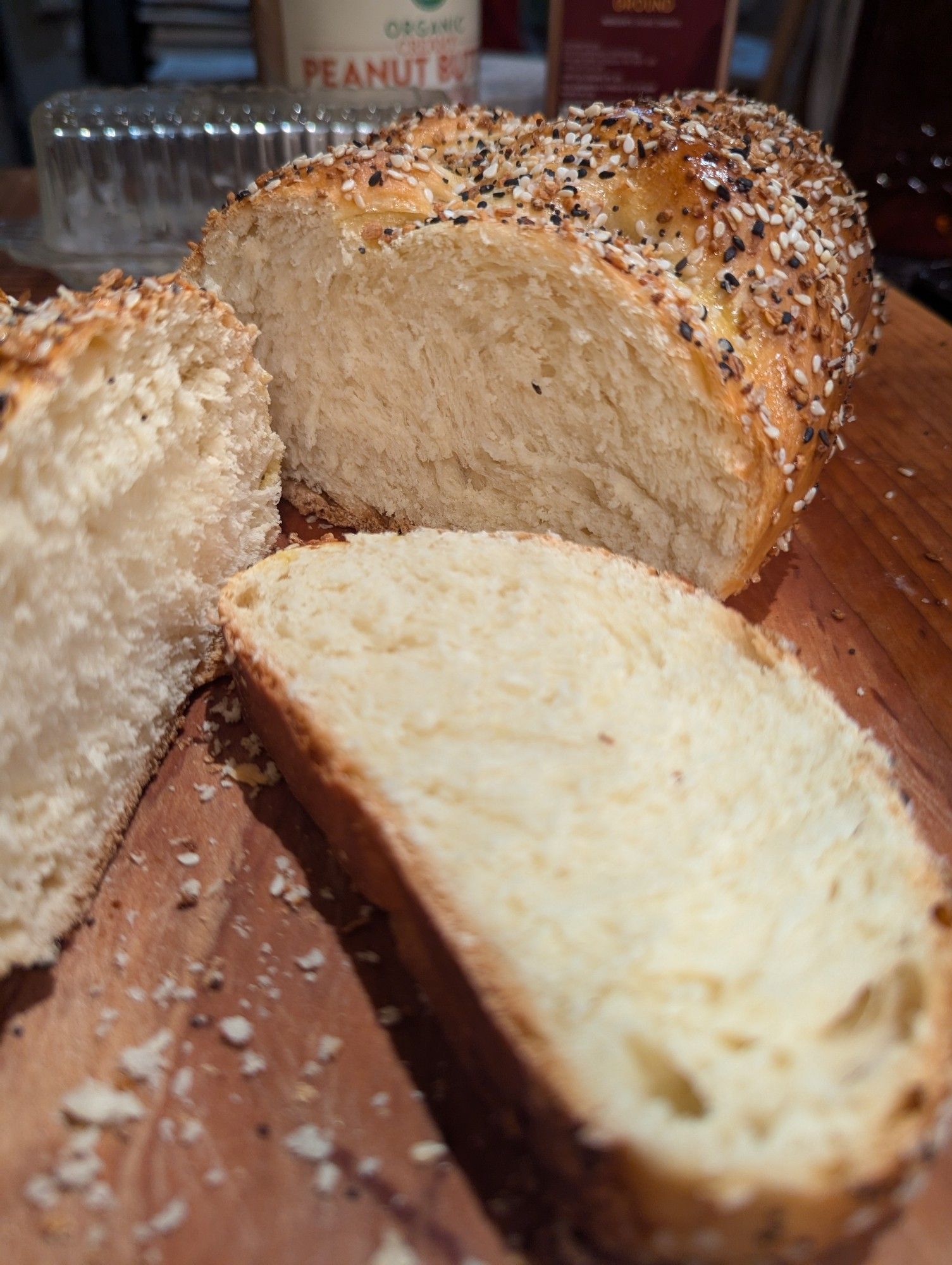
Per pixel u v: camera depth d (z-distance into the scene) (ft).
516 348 0.70
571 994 0.41
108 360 0.55
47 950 0.50
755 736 0.54
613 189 0.70
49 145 1.10
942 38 1.09
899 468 0.89
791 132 0.87
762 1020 0.40
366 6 1.15
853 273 0.83
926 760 0.62
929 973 0.41
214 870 0.56
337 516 0.85
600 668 0.56
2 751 0.48
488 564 0.63
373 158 0.72
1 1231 0.40
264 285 0.77
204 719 0.65
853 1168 0.35
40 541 0.50
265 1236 0.41
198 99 1.19
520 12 1.65
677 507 0.69
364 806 0.48
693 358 0.63
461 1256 0.40
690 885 0.46
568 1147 0.37
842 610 0.74
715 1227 0.35
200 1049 0.47
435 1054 0.47
